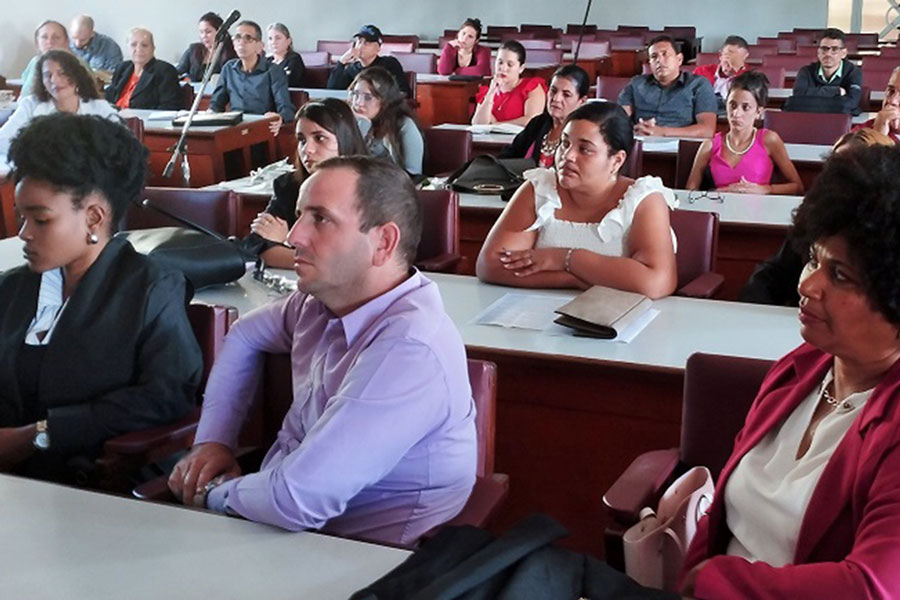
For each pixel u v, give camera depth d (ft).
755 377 5.74
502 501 5.46
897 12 43.24
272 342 5.94
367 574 4.23
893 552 3.87
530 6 43.09
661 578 5.15
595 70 31.14
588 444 7.59
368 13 41.65
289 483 4.68
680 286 9.64
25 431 6.10
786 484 4.52
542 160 14.89
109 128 6.15
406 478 5.13
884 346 4.27
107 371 6.17
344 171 5.13
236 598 4.05
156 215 10.52
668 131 18.61
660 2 43.11
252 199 12.73
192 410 6.42
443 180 13.80
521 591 3.78
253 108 22.82
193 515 4.77
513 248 9.23
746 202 12.50
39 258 6.11
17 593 4.10
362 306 5.20
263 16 39.73
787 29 42.65
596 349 7.53
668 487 5.63
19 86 25.85
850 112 22.94
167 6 37.91
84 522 4.69
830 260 4.21
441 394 5.00
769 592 4.04
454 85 25.67
